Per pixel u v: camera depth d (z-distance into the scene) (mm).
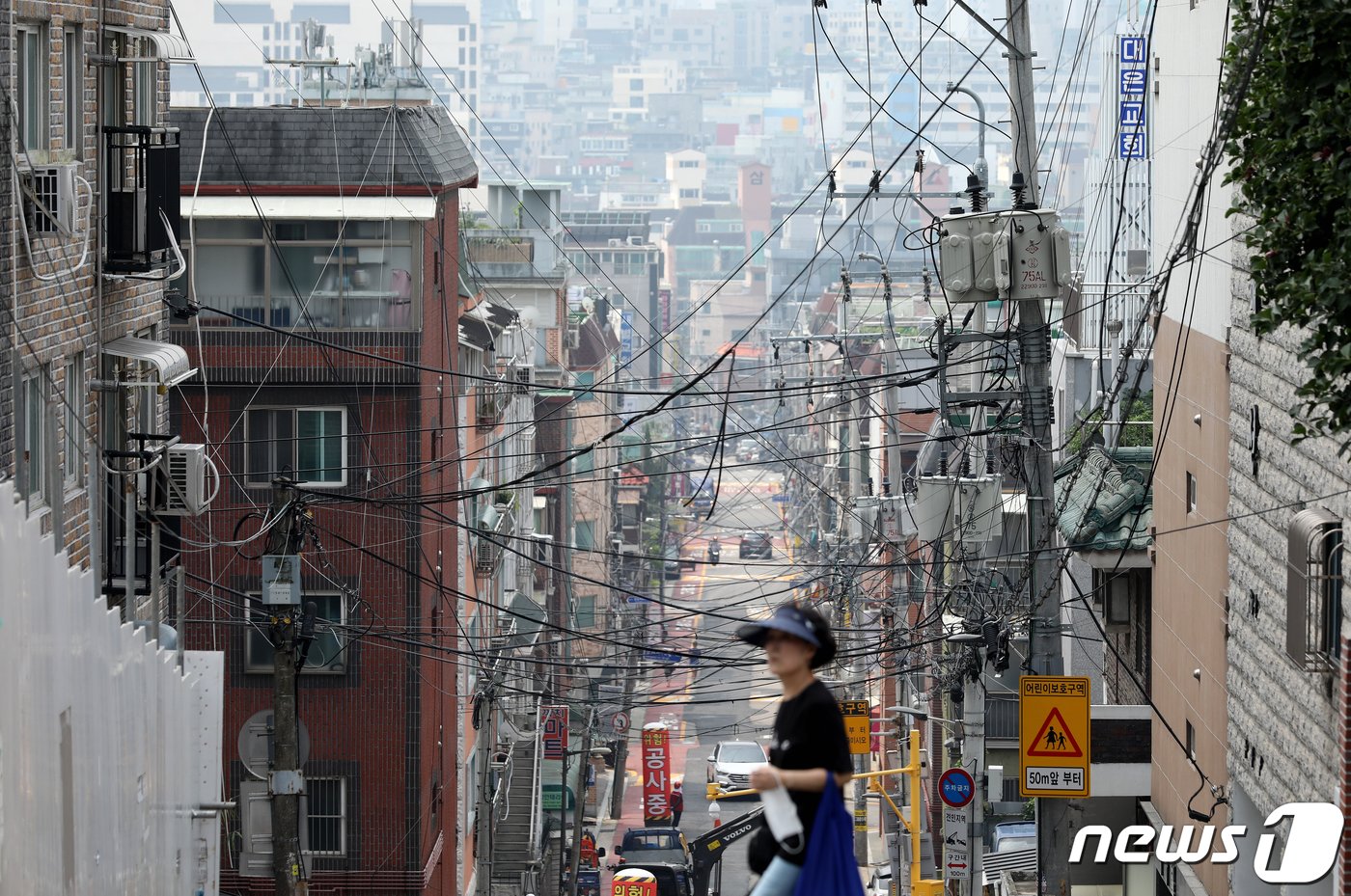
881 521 113312
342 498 67000
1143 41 93438
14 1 43812
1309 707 47375
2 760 31984
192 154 92375
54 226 44594
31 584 34594
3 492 32688
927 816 127812
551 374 180250
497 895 125562
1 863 31703
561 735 134250
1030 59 54438
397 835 89562
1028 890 86438
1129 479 75688
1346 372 32406
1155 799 72500
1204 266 62656
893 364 148000
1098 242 109562
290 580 61781
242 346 90562
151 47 54719
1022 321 54656
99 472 51375
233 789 88312
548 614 165500
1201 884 62781
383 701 89875
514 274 185125
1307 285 32438
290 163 92562
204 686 56969
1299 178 33344
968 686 77562
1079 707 54406
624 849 139875
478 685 108812
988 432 58344
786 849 18672
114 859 42750
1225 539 59250
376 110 93750
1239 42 35594
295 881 61219
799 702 19109
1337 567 44188
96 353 50656
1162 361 71500
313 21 127625
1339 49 32781
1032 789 54812
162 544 55812
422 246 92000
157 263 52125
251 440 91188
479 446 119500
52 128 47031
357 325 91438
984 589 73562
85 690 39656
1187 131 67750
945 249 53938
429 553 93688
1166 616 70125
